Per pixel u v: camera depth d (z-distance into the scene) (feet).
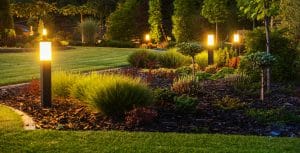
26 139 20.59
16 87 39.09
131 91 26.43
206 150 18.94
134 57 59.41
